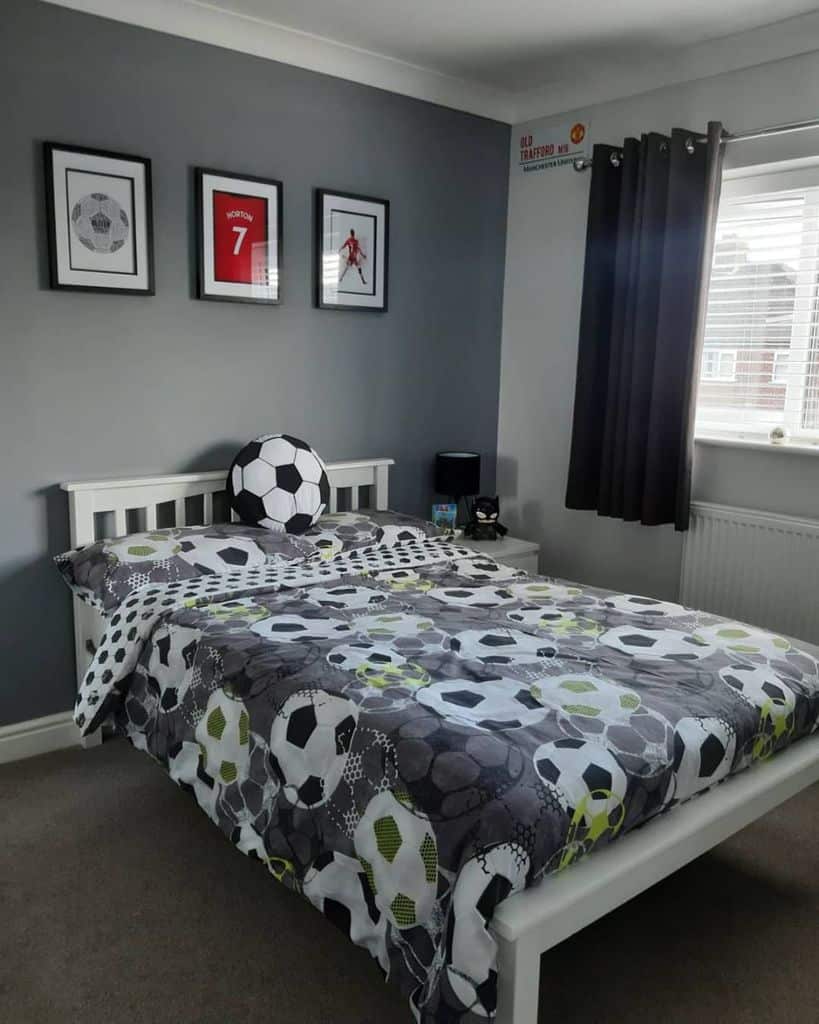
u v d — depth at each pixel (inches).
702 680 75.5
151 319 114.2
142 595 94.7
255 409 126.3
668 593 136.6
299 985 71.7
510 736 62.5
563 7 109.6
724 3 107.3
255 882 85.4
